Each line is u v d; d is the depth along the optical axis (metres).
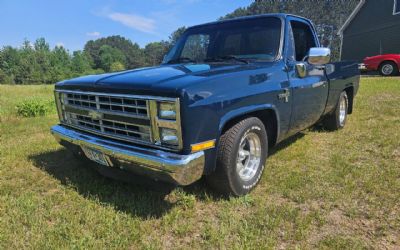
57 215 2.85
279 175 3.60
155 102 2.52
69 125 3.49
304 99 3.95
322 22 52.81
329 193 3.14
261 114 3.44
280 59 3.58
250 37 3.85
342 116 5.57
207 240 2.48
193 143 2.53
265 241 2.42
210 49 4.11
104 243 2.44
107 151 2.81
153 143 2.62
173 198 3.12
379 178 3.42
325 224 2.66
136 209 2.92
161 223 2.71
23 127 6.41
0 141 5.32
